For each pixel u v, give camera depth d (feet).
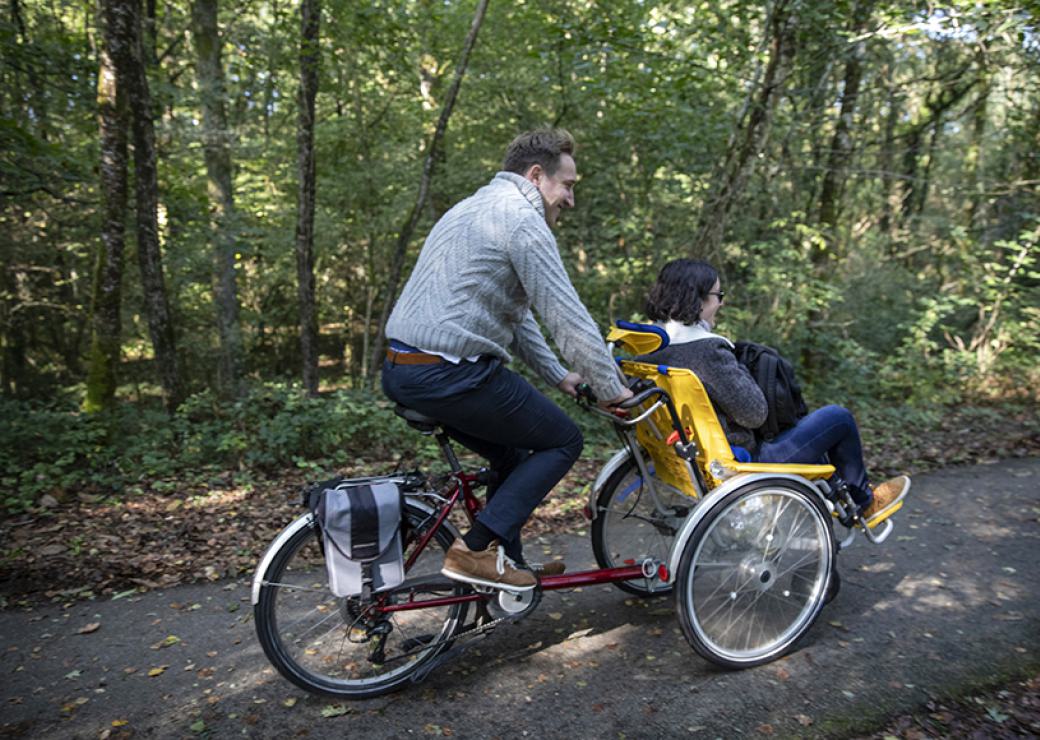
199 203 28.78
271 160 38.04
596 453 19.85
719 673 8.34
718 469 8.34
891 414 24.40
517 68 33.04
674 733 7.29
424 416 7.55
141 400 37.83
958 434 21.88
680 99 23.58
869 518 9.53
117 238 21.16
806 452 8.99
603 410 8.24
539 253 7.11
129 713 7.75
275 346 52.34
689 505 9.48
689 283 8.58
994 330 31.58
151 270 22.52
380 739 7.27
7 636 9.56
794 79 27.53
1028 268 32.71
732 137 25.44
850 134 34.76
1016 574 10.99
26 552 12.50
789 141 29.32
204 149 31.22
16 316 37.04
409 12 28.71
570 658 8.73
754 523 8.38
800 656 8.64
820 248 30.27
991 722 7.33
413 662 8.21
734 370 8.37
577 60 23.12
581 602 10.24
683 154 26.99
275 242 35.58
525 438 7.68
